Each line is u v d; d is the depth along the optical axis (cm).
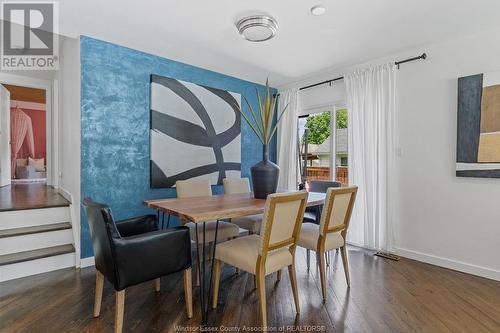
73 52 309
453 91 291
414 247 318
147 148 334
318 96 427
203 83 388
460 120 284
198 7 234
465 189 283
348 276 244
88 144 289
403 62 325
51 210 307
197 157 379
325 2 225
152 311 202
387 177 332
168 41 301
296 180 447
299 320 193
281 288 241
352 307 210
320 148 433
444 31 274
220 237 269
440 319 195
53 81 484
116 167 309
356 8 233
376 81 344
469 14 242
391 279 261
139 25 266
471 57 280
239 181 349
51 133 514
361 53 331
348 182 372
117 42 304
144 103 331
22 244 272
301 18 250
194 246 358
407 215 324
